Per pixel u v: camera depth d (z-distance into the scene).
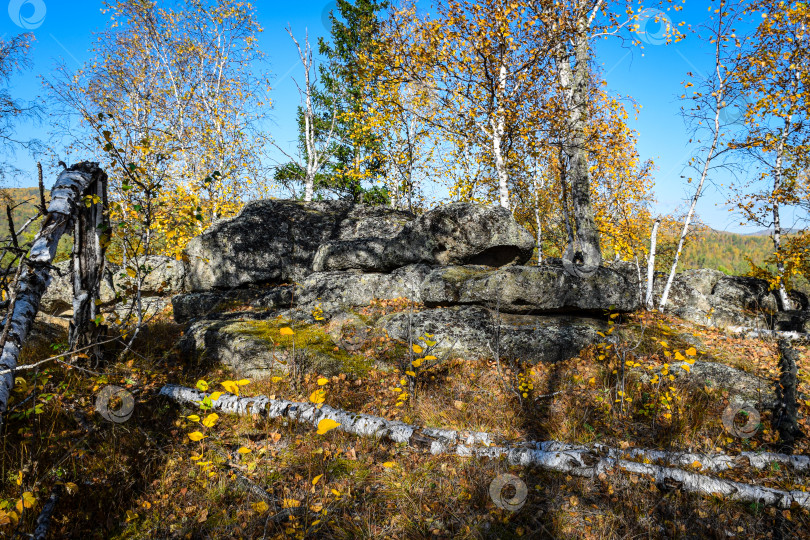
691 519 3.28
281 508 3.26
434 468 3.82
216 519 3.16
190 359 6.19
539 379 5.65
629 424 4.55
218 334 6.28
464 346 6.24
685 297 12.02
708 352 6.69
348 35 18.73
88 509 3.07
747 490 3.44
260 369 5.70
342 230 10.66
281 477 3.63
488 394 5.20
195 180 14.71
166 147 14.55
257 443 4.05
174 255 11.77
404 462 3.88
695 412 4.71
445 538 3.06
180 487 3.43
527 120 10.43
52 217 4.10
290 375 5.45
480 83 11.05
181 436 4.09
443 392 5.25
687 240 12.74
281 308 8.54
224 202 15.38
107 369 5.13
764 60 10.69
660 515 3.32
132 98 16.25
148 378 5.21
